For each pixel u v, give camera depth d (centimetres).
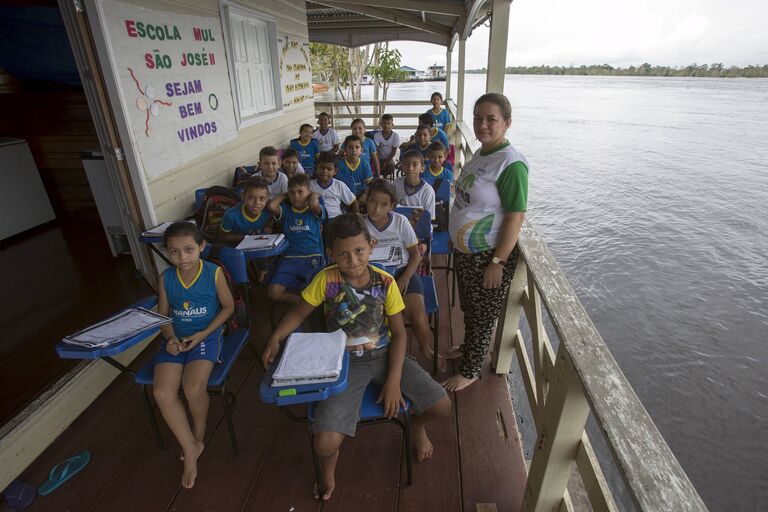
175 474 205
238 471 205
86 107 448
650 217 1775
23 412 212
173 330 207
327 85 2236
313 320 199
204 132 393
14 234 438
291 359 155
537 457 159
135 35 297
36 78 445
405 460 207
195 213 379
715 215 1759
